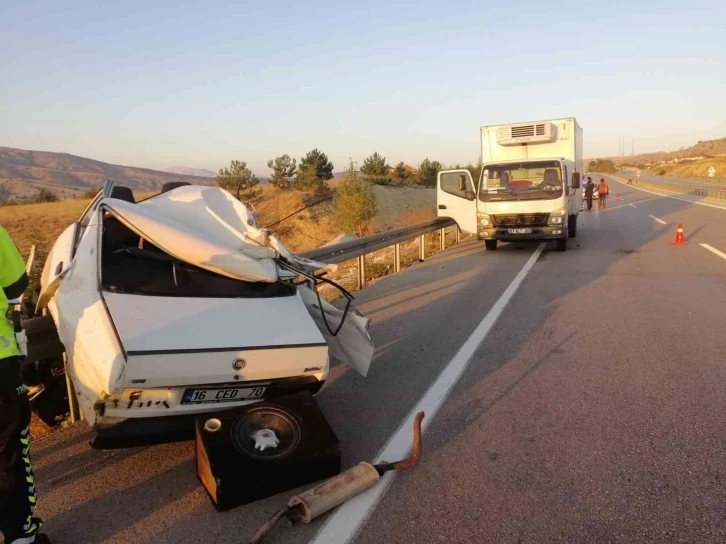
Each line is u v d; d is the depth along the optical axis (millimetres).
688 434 4473
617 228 21391
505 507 3561
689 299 9094
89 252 4375
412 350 6902
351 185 28109
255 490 3613
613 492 3697
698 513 3445
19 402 3107
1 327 3082
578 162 17359
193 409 3900
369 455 4301
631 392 5355
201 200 5168
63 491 3816
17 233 28359
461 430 4680
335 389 5703
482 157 17062
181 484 3912
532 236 15133
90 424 3764
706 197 38250
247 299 4527
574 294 9758
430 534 3303
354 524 3404
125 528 3408
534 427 4688
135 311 3992
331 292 11477
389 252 18500
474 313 8625
